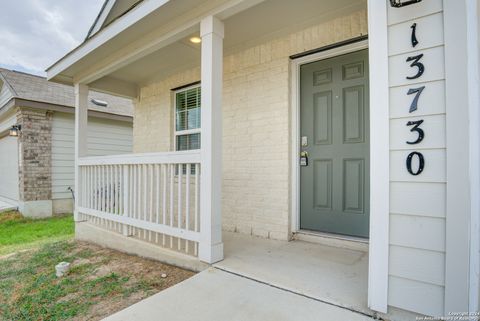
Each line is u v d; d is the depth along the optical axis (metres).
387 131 1.52
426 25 1.44
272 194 3.17
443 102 1.39
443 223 1.38
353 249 2.68
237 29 3.05
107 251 3.38
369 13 1.59
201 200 2.45
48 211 6.81
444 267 1.37
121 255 3.17
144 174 3.04
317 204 2.98
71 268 2.79
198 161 2.49
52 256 3.26
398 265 1.49
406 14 1.49
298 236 3.05
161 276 2.43
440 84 1.40
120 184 3.36
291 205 3.10
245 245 2.87
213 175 2.40
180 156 2.64
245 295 1.85
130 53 3.19
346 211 2.80
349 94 2.80
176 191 4.20
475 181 1.32
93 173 3.92
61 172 7.14
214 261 2.36
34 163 6.64
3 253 3.60
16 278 2.61
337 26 2.77
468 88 1.33
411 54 1.47
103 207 3.65
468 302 1.31
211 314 1.67
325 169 2.94
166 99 4.60
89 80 4.02
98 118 8.02
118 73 4.51
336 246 2.79
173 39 2.79
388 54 1.53
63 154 7.18
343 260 2.40
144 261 2.88
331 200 2.89
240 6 2.28
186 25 2.59
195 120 4.29
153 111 4.81
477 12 1.37
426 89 1.43
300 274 2.11
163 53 3.71
